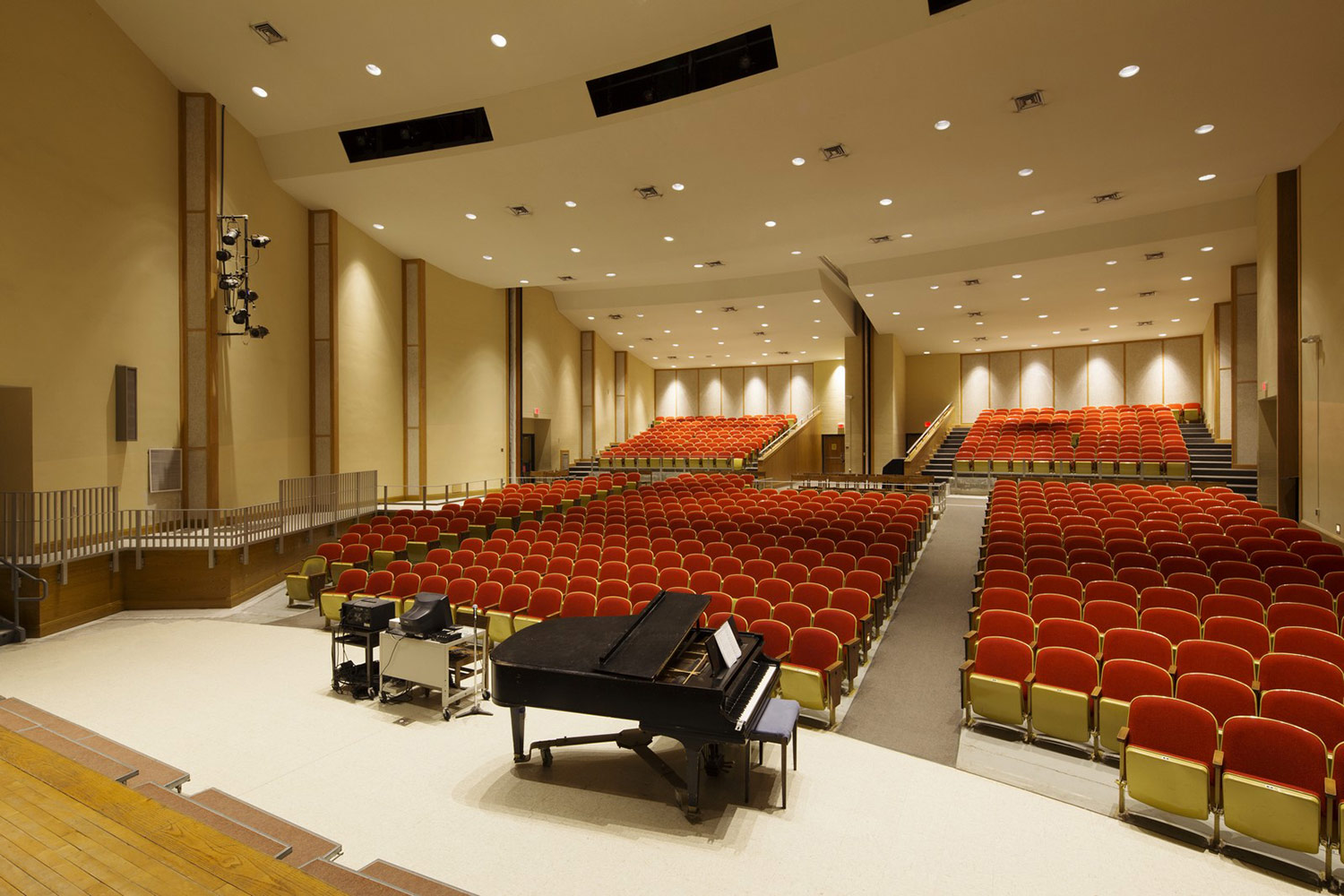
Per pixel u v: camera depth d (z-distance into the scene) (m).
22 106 7.97
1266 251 10.80
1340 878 3.46
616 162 10.42
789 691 5.36
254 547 9.67
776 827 3.93
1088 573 7.09
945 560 10.37
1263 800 3.51
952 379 25.14
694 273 17.41
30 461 8.09
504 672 4.37
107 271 9.05
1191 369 21.45
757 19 7.94
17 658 6.97
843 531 9.59
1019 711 4.99
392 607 6.02
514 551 9.55
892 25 7.38
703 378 29.48
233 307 10.20
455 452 17.23
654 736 4.90
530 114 9.62
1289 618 5.66
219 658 6.97
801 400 28.25
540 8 7.96
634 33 8.30
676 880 3.46
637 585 7.19
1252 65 7.61
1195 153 9.78
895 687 6.05
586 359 23.41
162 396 9.91
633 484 17.44
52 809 2.88
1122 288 15.87
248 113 10.62
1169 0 6.69
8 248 7.84
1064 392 23.48
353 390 13.84
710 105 8.77
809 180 10.92
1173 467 15.07
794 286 17.47
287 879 2.46
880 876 3.49
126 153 9.30
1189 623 5.60
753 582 7.18
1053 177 10.73
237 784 4.43
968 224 12.98
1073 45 7.39
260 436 11.55
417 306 15.86
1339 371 8.77
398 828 3.94
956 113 8.79
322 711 5.59
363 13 8.16
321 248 13.04
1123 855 3.68
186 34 9.02
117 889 2.36
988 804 4.19
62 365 8.46
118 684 6.21
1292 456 10.38
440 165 10.77
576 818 4.03
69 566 8.18
